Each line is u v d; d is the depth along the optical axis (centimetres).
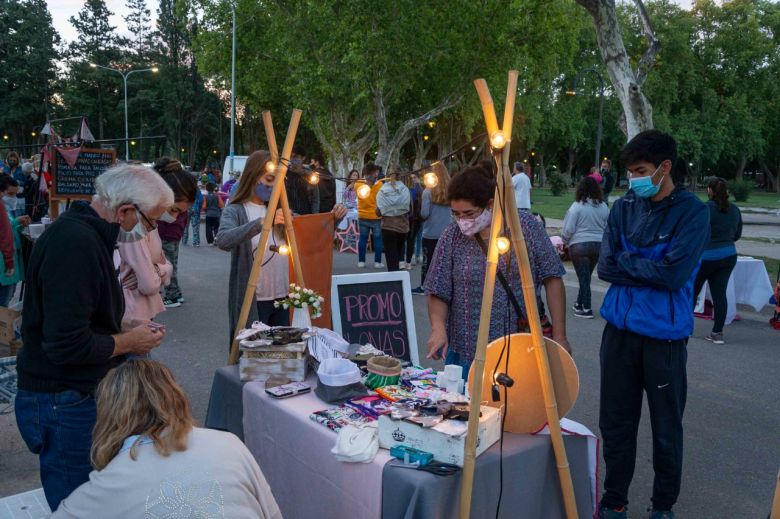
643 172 290
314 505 265
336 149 2797
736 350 666
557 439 249
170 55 6675
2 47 7075
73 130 7125
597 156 2614
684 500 358
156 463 176
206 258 1274
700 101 5147
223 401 337
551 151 5972
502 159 226
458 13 2280
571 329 740
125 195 241
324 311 413
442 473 221
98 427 184
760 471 395
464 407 248
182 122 6681
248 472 189
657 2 4666
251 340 323
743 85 5056
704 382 562
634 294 300
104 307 242
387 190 912
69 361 227
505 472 241
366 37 2184
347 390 289
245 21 2803
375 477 231
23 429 239
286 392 294
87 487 175
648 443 434
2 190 676
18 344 468
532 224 292
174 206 361
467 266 293
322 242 411
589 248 779
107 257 240
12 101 6969
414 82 2567
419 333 720
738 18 4969
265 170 404
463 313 297
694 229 287
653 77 4459
